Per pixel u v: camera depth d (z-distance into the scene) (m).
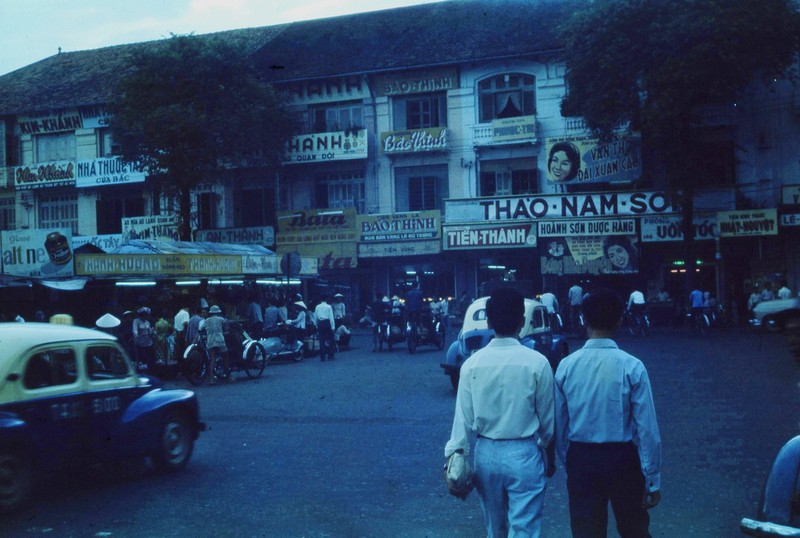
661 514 6.93
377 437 10.98
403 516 7.13
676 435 10.47
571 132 36.94
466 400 4.45
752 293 34.38
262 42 45.50
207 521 7.09
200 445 10.83
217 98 37.84
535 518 4.30
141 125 36.16
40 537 6.68
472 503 7.53
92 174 42.78
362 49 41.22
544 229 35.59
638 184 35.53
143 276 24.89
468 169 38.34
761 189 34.56
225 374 19.17
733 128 34.88
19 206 45.19
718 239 33.91
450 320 37.41
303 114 40.94
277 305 26.36
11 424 7.43
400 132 38.69
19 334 7.96
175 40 37.75
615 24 31.23
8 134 45.38
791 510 3.88
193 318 20.27
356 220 38.84
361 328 39.22
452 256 38.50
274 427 12.10
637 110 32.16
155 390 9.33
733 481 8.00
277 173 40.97
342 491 8.07
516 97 37.94
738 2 30.02
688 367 18.14
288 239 39.91
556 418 4.54
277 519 7.11
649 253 36.19
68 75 47.41
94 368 8.55
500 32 39.03
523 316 4.56
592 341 4.61
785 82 34.41
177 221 38.75
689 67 30.06
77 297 26.50
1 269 25.48
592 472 4.45
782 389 14.24
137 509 7.58
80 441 8.16
